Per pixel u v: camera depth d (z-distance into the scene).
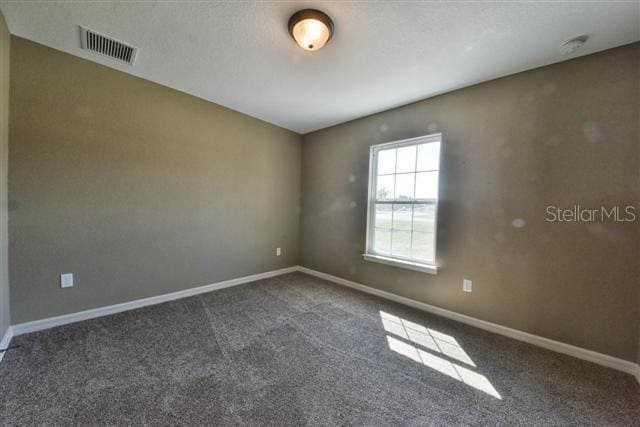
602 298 1.81
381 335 2.15
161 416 1.28
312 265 4.00
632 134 1.71
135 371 1.61
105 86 2.28
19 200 1.94
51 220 2.08
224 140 3.18
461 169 2.45
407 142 2.89
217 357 1.78
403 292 2.88
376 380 1.59
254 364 1.72
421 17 1.57
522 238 2.13
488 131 2.29
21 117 1.93
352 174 3.45
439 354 1.89
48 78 2.02
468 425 1.28
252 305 2.71
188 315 2.42
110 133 2.34
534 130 2.07
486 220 2.30
